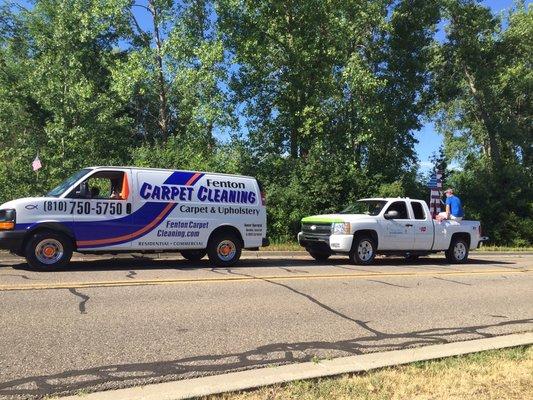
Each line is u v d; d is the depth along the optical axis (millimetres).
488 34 31219
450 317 8281
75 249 11422
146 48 22906
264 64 24344
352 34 23828
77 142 23375
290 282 10828
